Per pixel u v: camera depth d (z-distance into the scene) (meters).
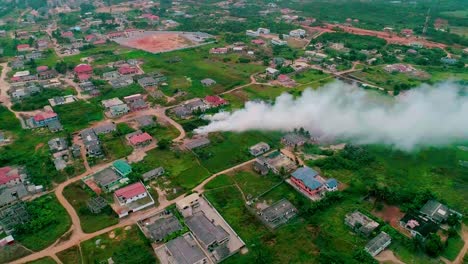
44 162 132.62
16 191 114.88
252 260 91.25
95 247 95.62
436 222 101.06
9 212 106.12
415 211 105.44
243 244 96.00
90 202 110.19
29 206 109.38
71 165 130.75
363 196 113.00
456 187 118.44
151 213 107.38
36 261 91.38
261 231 100.69
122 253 93.62
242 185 119.94
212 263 90.94
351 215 103.38
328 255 90.88
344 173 125.06
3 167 129.38
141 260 91.00
